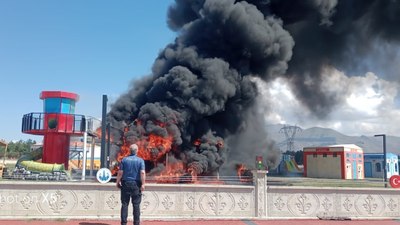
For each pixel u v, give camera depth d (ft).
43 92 95.20
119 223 32.22
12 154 217.15
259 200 36.32
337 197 38.24
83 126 89.61
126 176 28.07
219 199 35.83
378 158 178.09
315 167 160.04
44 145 94.89
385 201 39.22
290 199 37.22
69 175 80.59
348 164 154.51
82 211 33.63
